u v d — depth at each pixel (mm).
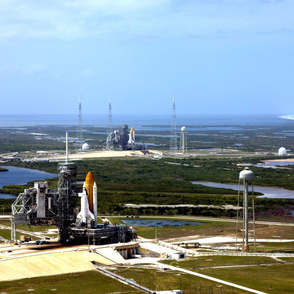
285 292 185000
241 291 185875
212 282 197125
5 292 186750
